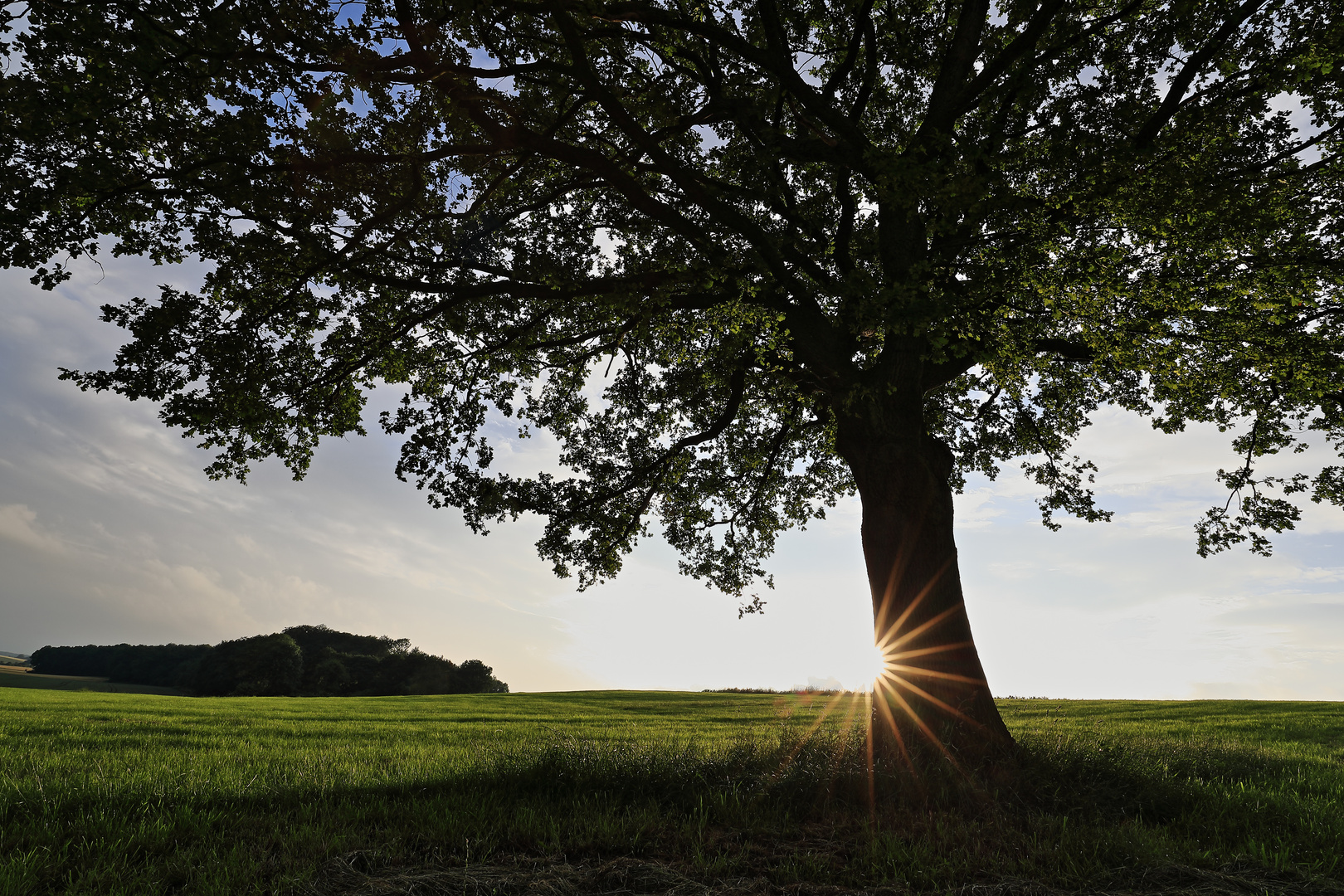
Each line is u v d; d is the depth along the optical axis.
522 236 12.07
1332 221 9.07
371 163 9.23
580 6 8.45
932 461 10.62
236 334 10.51
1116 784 8.50
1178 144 8.79
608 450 15.96
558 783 8.28
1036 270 9.66
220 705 30.66
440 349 13.54
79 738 15.18
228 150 8.29
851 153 9.39
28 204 8.21
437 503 13.62
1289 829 7.32
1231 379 11.84
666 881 5.32
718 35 9.01
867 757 8.59
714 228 10.74
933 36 11.41
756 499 16.81
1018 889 5.38
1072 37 9.42
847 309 10.17
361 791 8.13
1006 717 26.55
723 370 13.55
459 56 8.91
